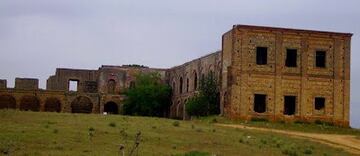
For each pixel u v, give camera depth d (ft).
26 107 314.35
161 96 318.04
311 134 191.01
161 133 140.56
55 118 158.81
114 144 116.16
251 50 226.58
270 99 226.17
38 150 103.30
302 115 227.61
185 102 296.92
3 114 159.74
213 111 243.81
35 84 331.57
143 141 124.47
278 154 125.59
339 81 232.12
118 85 339.36
